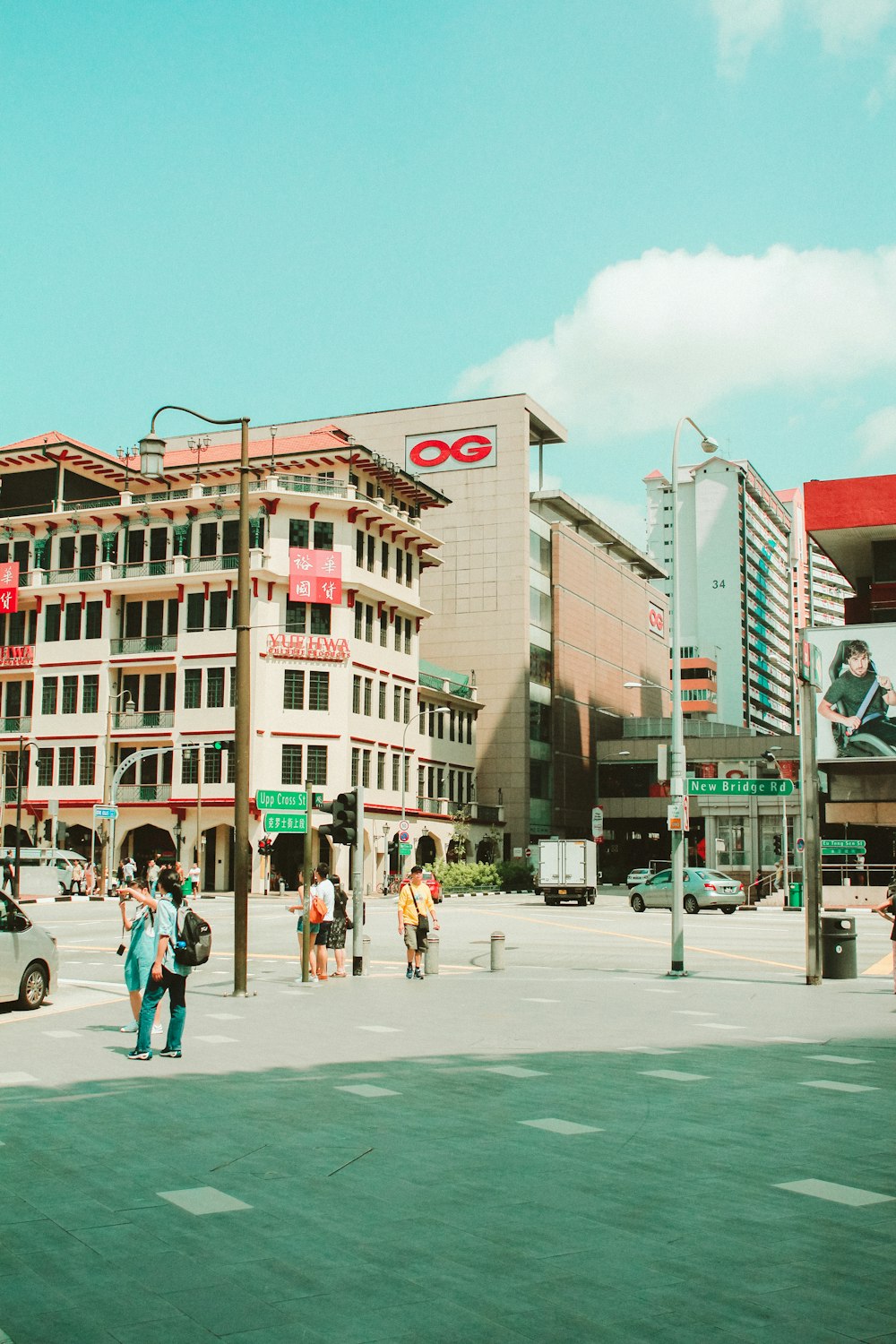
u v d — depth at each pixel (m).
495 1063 11.62
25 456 62.84
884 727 51.03
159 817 58.47
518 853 79.12
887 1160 7.71
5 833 61.97
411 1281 5.45
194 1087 10.31
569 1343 4.75
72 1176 7.28
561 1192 6.94
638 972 22.53
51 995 17.33
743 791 24.66
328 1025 14.55
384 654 64.56
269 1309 5.11
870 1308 5.13
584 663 93.31
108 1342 4.75
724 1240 6.05
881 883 55.12
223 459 63.53
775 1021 14.97
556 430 88.62
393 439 85.75
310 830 20.78
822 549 57.69
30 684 63.81
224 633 58.31
